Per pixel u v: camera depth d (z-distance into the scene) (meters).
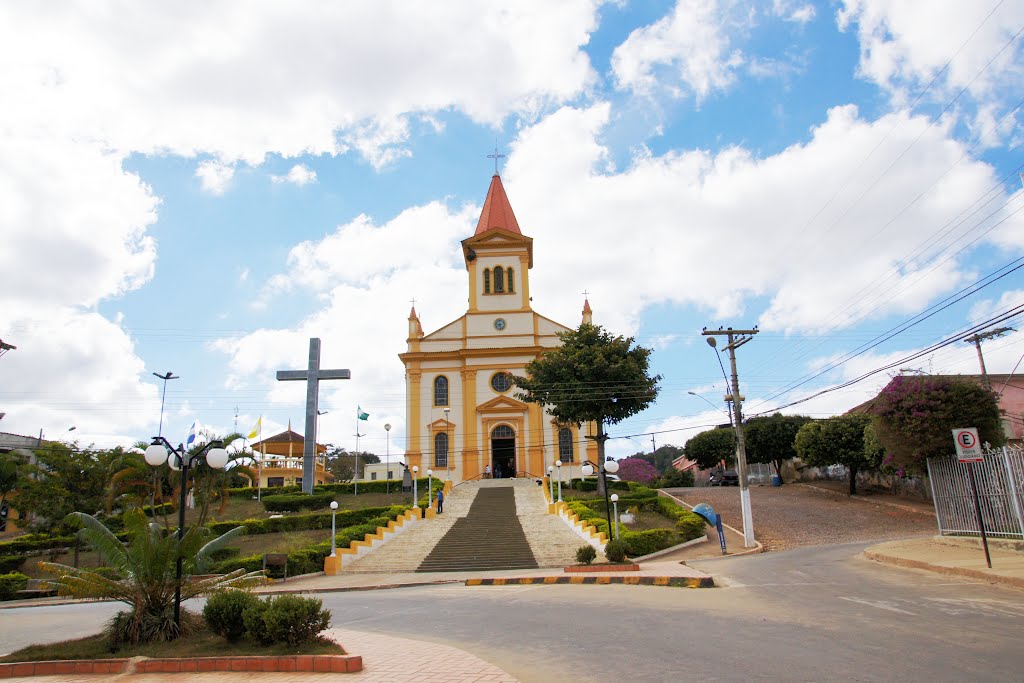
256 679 8.81
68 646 10.95
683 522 28.77
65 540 30.66
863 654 8.28
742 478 27.38
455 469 49.25
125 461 29.64
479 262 53.25
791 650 8.67
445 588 19.77
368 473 72.62
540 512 35.41
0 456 33.62
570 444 49.22
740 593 14.02
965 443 15.61
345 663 9.05
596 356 39.19
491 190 56.78
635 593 15.02
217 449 13.03
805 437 39.25
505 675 8.31
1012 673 7.25
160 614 11.34
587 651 9.38
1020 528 17.41
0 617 17.66
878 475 39.44
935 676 7.24
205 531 11.83
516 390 50.16
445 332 52.25
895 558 17.31
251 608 10.55
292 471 64.81
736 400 28.22
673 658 8.65
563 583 18.44
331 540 28.42
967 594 12.38
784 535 29.05
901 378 25.66
